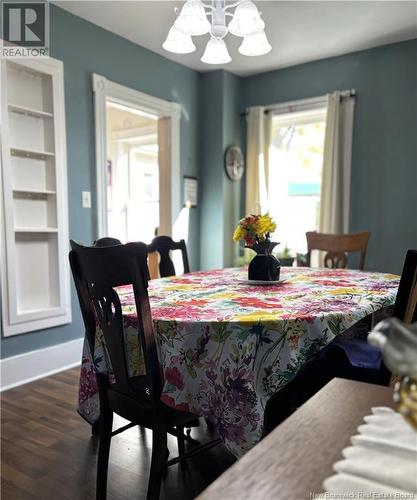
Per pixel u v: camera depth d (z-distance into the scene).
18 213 2.77
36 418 2.17
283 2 2.77
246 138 4.33
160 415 1.28
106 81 3.19
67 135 2.96
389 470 0.49
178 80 3.91
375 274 2.27
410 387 0.49
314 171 4.09
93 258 1.27
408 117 3.45
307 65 3.91
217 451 1.85
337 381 0.78
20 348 2.72
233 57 3.74
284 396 1.50
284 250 3.85
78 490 1.57
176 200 3.95
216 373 1.22
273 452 0.54
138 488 1.58
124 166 5.32
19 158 2.76
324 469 0.50
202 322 1.22
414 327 0.51
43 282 2.94
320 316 1.27
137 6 2.85
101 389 1.47
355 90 3.67
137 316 1.27
